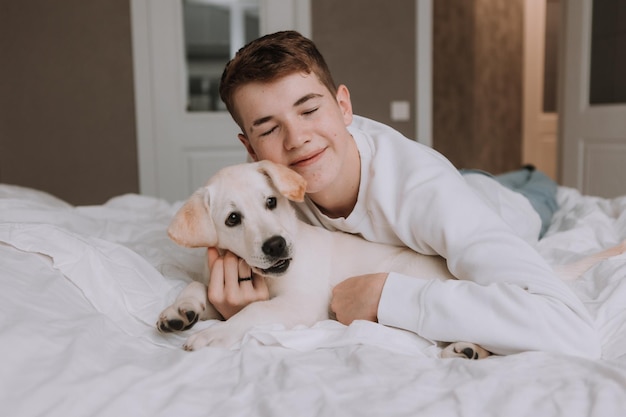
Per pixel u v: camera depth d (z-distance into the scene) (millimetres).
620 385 744
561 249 1598
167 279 1237
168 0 3971
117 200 2184
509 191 1763
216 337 967
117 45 3963
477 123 6125
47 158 3988
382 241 1283
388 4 4301
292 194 1111
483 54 6059
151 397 741
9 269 960
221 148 4164
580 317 960
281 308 1092
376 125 1452
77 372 764
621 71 3459
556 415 687
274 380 803
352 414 689
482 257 1038
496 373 801
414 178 1177
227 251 1182
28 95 3936
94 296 1053
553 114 6281
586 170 3760
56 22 3902
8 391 701
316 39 4246
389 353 899
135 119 4027
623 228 1744
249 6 4113
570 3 3828
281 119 1150
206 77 4105
